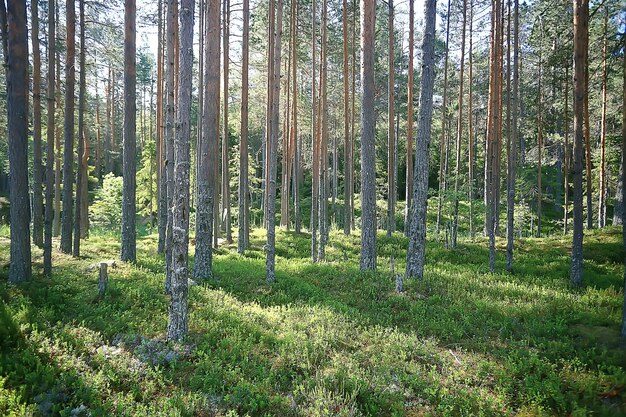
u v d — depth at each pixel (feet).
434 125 121.80
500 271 51.08
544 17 55.93
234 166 130.72
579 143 42.55
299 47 76.02
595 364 22.27
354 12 72.49
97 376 20.17
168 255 33.91
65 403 18.71
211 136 43.24
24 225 34.30
